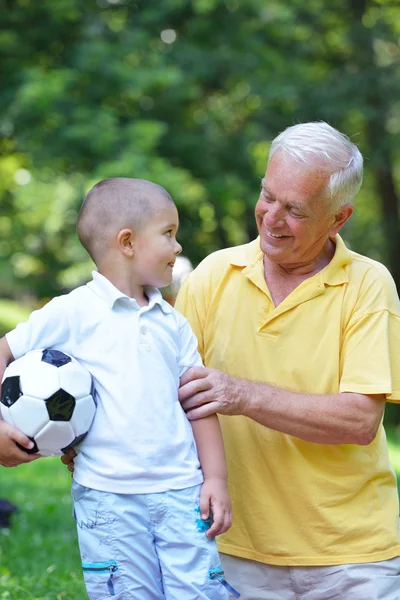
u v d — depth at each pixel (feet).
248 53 62.95
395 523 15.67
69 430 13.34
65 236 66.59
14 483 40.42
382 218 78.43
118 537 13.37
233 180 62.13
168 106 60.90
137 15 62.54
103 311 13.87
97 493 13.46
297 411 14.51
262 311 15.58
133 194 14.26
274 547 15.42
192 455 13.94
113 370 13.62
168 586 13.62
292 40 67.82
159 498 13.46
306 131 14.89
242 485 15.62
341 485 15.26
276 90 62.28
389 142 66.74
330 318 15.39
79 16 61.77
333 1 68.44
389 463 16.10
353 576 15.08
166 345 14.05
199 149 61.87
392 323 15.51
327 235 15.47
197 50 62.03
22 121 57.72
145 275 14.24
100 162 54.44
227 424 15.79
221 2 62.39
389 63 70.95
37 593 21.93
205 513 13.76
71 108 56.54
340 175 14.70
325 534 15.24
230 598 15.83
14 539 29.27
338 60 69.21
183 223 63.21
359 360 15.08
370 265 15.83
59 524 32.30
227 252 16.47
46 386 13.29
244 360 15.64
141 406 13.51
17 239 69.31
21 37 60.75
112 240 14.15
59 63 61.52
